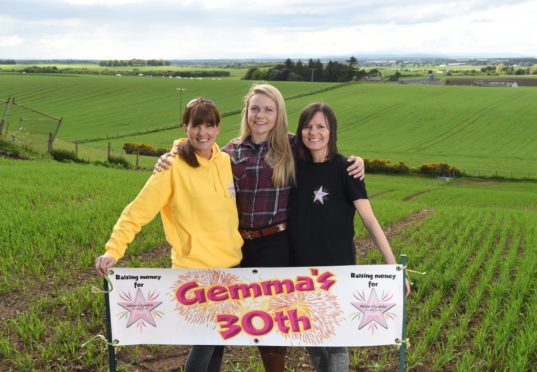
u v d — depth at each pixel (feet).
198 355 15.79
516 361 18.92
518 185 165.37
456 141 230.89
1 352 19.29
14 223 37.14
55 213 41.96
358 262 35.14
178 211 15.23
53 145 124.98
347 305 15.38
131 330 15.62
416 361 19.57
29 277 27.45
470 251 40.19
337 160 15.60
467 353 19.94
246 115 15.72
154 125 262.67
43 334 20.66
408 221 60.75
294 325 15.53
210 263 15.34
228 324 15.62
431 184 164.25
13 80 392.88
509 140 230.07
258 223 15.56
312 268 15.31
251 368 19.03
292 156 15.51
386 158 202.08
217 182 15.17
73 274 28.27
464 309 25.59
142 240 36.22
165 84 387.34
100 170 93.20
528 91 331.36
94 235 35.53
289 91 355.77
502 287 27.53
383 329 15.39
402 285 15.21
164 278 15.43
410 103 305.12
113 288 15.43
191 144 15.06
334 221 15.51
